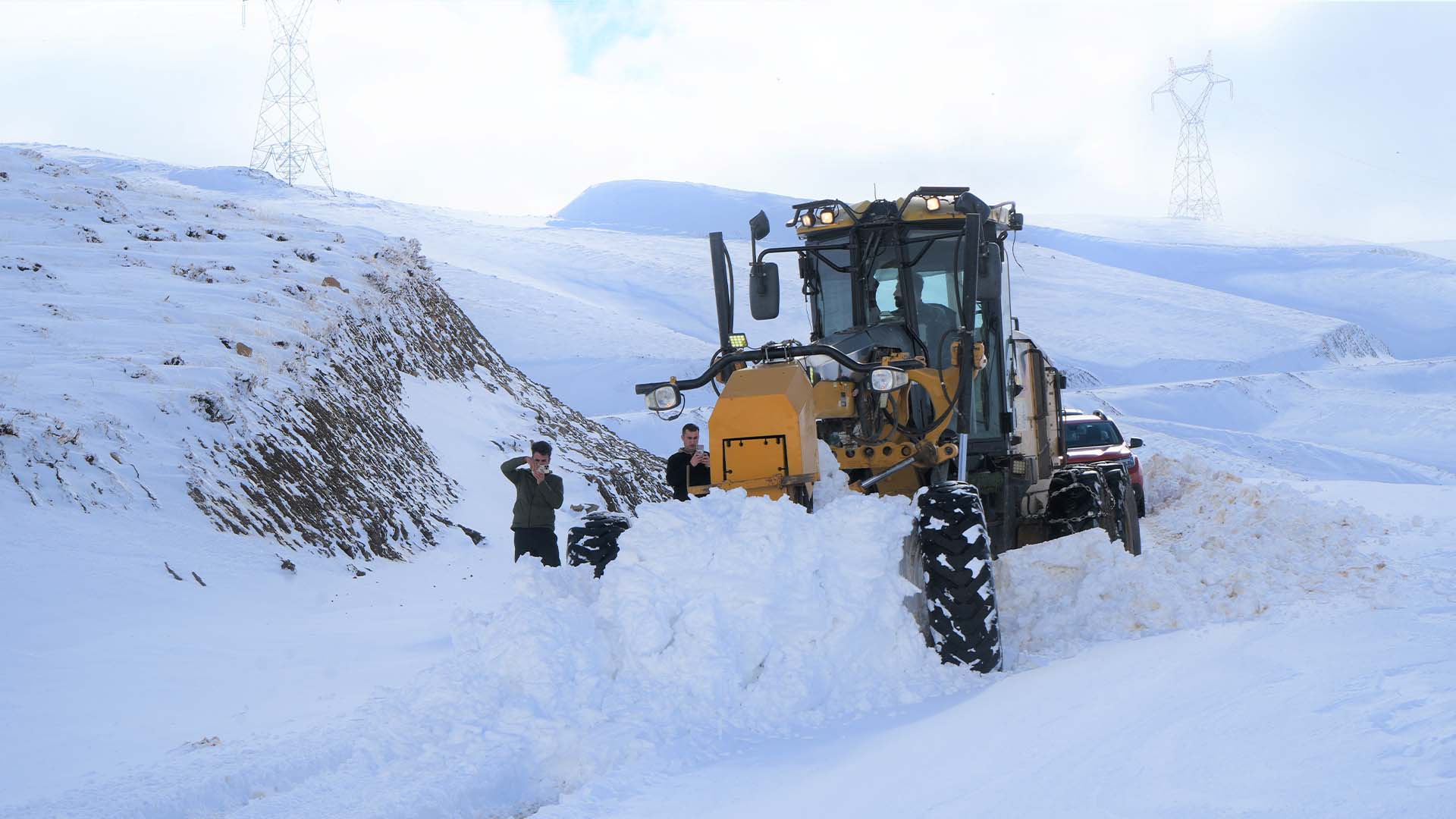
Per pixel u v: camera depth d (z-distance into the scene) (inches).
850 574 214.2
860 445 269.0
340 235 940.0
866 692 203.5
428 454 668.7
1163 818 113.0
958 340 286.4
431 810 155.3
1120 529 344.5
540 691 192.4
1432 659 169.0
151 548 352.5
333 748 183.9
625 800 152.3
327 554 442.9
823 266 316.5
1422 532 373.7
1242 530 358.6
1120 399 2689.5
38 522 333.4
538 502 348.2
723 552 211.2
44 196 809.5
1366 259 7096.5
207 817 160.6
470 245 5000.0
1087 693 181.9
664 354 2812.5
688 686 195.3
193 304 605.3
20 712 217.6
